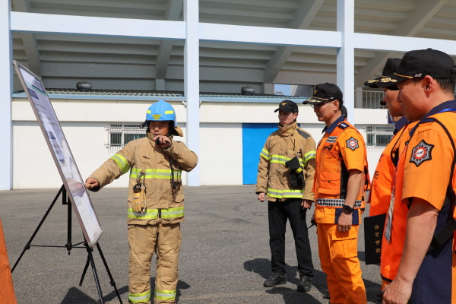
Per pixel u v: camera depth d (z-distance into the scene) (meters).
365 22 21.34
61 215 8.61
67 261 5.15
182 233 6.79
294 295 3.99
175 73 21.61
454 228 1.68
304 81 23.31
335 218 3.14
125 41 19.06
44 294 3.99
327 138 3.30
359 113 17.70
